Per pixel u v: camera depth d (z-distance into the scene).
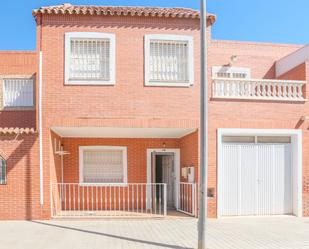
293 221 11.51
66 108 11.34
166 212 12.96
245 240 8.95
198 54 11.86
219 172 11.86
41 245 8.38
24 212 11.29
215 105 11.92
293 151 12.58
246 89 12.22
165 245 8.39
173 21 11.82
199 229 8.06
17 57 14.79
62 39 11.46
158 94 11.59
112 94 11.47
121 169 14.15
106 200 13.75
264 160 12.49
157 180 14.60
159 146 14.29
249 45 15.88
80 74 11.56
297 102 12.41
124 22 11.66
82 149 13.93
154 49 11.85
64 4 12.27
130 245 8.38
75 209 13.55
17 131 11.27
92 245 8.37
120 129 11.94
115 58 11.55
